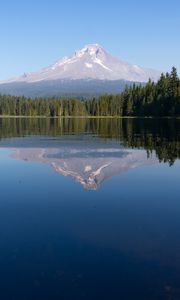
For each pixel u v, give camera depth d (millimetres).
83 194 19031
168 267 10453
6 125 97812
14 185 21109
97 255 11266
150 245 12008
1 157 32938
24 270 10312
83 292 9242
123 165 27906
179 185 20953
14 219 14859
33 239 12578
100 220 14680
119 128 78438
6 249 11688
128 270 10289
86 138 54719
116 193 19219
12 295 9141
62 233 13141
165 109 123188
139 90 150000
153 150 36812
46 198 18188
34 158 32281
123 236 12836
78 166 27688
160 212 15805
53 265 10602
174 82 121250
